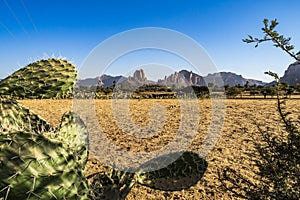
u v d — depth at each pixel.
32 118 2.09
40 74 2.17
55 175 1.31
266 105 14.06
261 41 1.53
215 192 3.34
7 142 1.30
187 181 2.17
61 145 1.39
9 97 2.13
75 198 1.36
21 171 1.24
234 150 5.15
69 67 2.25
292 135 1.67
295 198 1.60
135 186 3.62
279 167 1.70
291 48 1.49
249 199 1.82
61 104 9.37
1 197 1.20
